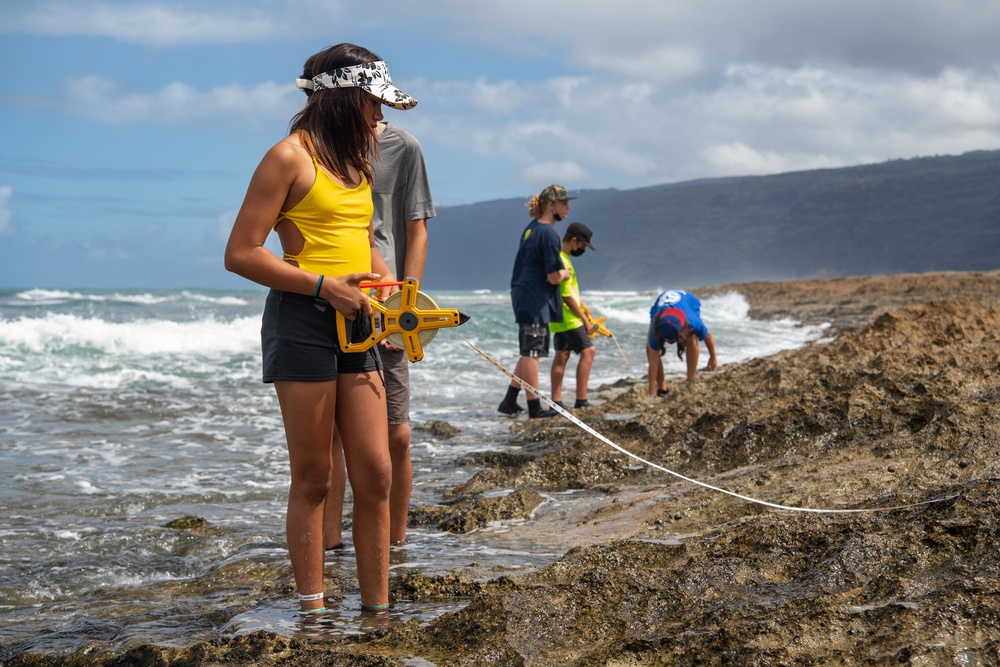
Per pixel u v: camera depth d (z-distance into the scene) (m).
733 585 2.96
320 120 3.05
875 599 2.59
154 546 4.86
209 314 24.09
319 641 2.89
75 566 4.41
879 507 3.56
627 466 6.15
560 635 2.71
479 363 15.15
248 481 6.64
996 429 4.38
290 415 3.07
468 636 2.73
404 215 4.49
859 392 5.52
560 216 9.30
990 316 8.02
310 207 3.02
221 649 2.86
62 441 8.16
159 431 8.80
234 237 2.96
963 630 2.28
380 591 3.27
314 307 3.03
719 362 15.70
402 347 3.22
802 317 33.06
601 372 14.27
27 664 3.06
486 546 4.34
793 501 3.98
